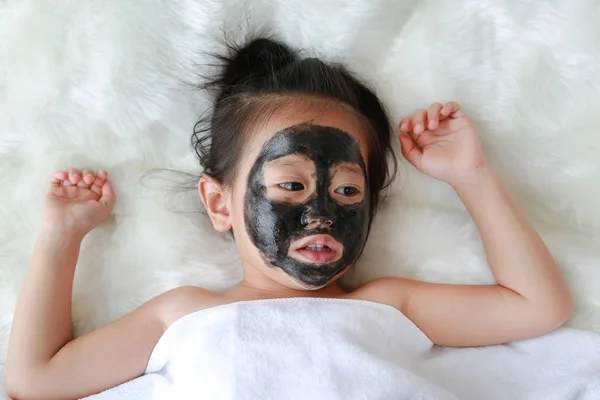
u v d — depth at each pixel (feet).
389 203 3.39
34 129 3.32
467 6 3.33
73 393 3.02
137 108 3.32
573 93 3.32
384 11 3.32
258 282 3.19
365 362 2.83
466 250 3.31
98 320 3.25
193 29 3.33
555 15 3.28
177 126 3.36
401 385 2.80
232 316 2.93
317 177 3.00
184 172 3.40
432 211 3.38
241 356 2.85
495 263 3.16
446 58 3.34
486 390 3.09
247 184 3.05
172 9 3.32
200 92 3.34
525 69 3.32
